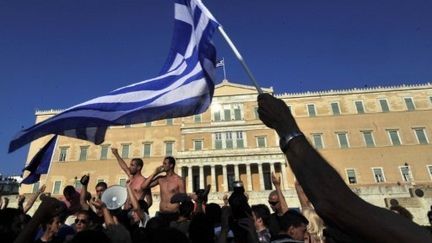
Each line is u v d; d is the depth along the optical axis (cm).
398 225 129
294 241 428
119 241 505
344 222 134
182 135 5981
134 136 6109
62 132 607
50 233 556
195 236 454
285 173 5472
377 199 4234
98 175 5791
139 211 701
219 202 4716
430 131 5647
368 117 5891
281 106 173
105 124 618
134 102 638
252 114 6097
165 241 320
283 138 164
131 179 902
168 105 624
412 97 5944
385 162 5528
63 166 5869
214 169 5606
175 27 698
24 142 568
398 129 5734
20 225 459
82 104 637
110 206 613
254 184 5694
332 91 6188
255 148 5659
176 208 786
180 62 677
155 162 5878
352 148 5691
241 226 436
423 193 3269
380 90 6059
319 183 143
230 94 6297
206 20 538
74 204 838
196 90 623
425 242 124
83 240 342
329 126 5903
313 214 662
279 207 771
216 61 543
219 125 5997
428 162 5438
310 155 153
